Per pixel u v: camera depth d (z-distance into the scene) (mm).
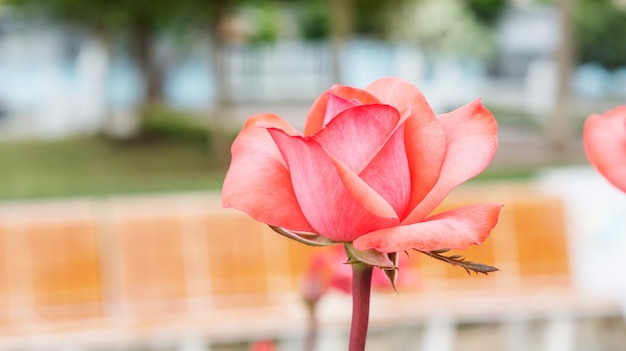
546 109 27969
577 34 27953
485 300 4449
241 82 33031
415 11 29391
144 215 4773
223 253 4793
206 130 22469
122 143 21781
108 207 5426
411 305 4297
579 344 4953
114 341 3957
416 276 2209
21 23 24562
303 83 33656
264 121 619
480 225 507
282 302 4715
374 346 5305
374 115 556
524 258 5082
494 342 5461
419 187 561
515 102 30453
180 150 20578
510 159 17750
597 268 4965
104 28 22516
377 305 4051
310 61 33531
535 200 5117
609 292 4617
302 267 4801
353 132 557
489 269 510
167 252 4770
